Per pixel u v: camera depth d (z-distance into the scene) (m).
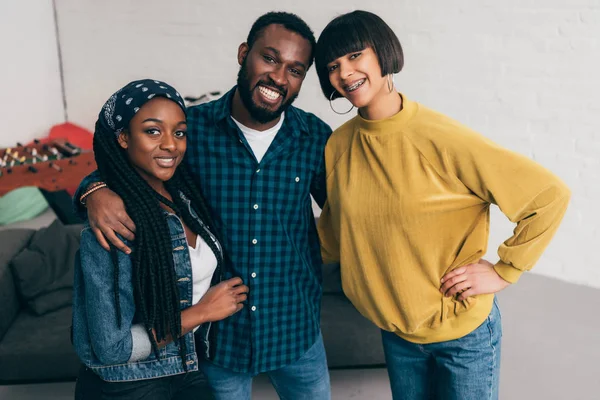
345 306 2.97
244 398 1.93
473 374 1.80
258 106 1.70
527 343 3.23
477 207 1.71
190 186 1.73
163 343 1.57
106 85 4.59
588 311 3.58
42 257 3.05
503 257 1.73
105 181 1.53
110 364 1.52
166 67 4.56
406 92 4.23
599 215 3.81
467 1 3.98
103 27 4.48
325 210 1.95
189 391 1.66
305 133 1.84
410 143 1.66
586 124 3.76
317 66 1.72
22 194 3.83
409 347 1.88
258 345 1.83
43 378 2.68
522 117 3.98
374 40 1.61
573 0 3.66
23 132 4.56
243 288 1.69
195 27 4.49
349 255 1.81
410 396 1.95
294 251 1.85
